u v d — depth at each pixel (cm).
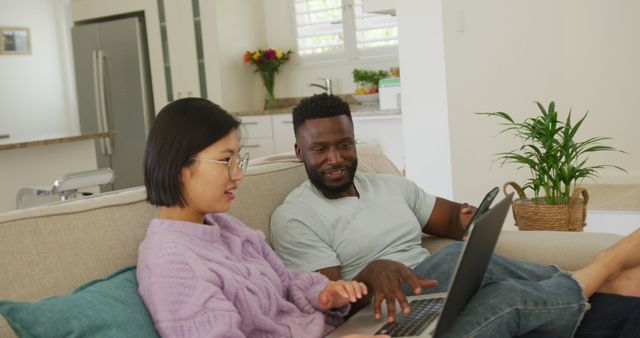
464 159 375
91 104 674
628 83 531
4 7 697
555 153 281
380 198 202
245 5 644
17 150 419
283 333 147
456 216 216
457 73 367
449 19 357
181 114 141
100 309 121
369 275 155
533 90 480
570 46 544
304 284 166
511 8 441
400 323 152
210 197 143
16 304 113
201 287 129
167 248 133
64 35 745
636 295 168
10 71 701
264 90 675
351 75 631
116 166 668
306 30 646
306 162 192
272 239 189
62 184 355
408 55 367
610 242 192
